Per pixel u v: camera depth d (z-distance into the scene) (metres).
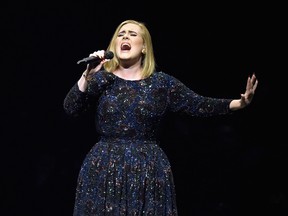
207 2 26.39
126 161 12.02
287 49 26.17
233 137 25.38
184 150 25.41
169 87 12.48
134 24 12.69
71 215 25.77
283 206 24.42
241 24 26.41
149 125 12.25
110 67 12.60
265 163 24.94
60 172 26.30
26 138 26.88
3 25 27.19
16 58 27.28
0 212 25.89
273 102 25.86
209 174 25.09
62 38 27.25
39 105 27.20
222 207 24.77
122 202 11.91
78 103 12.25
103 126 12.30
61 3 27.11
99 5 26.92
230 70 26.53
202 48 26.56
